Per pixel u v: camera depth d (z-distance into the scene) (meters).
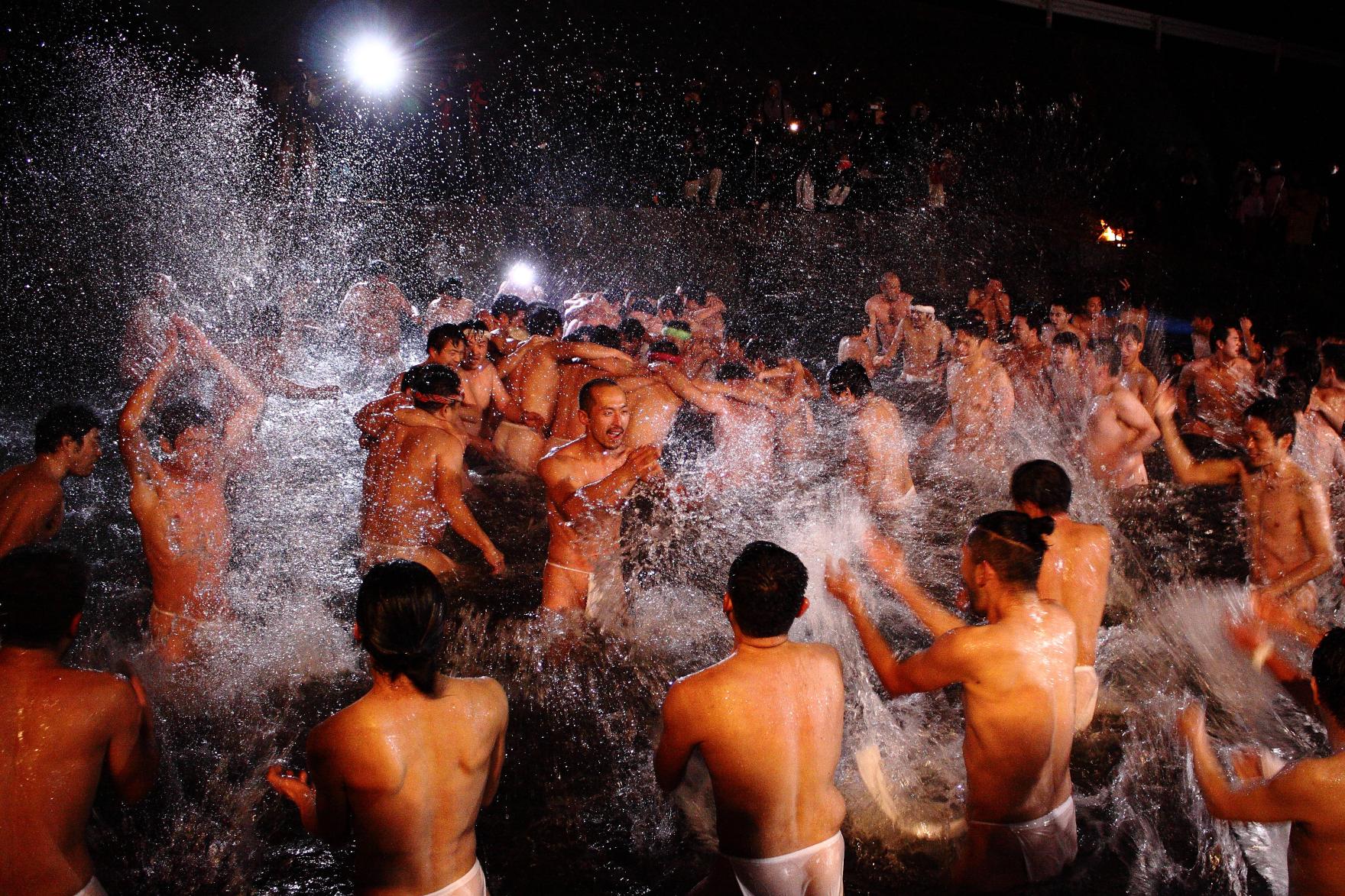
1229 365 8.23
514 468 7.60
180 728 4.14
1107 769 3.93
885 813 3.67
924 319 10.97
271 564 5.67
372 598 2.42
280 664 4.62
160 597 4.42
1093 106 19.20
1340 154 19.78
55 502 4.33
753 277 15.39
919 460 7.64
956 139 18.34
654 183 15.45
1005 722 2.87
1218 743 4.07
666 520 6.34
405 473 5.21
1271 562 4.56
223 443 5.22
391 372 9.28
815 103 18.27
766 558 2.67
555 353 7.39
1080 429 7.99
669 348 6.68
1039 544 2.89
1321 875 2.46
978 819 3.00
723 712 2.62
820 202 15.61
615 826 3.66
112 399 9.98
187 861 3.42
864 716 4.34
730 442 6.77
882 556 3.76
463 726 2.55
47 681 2.52
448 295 9.89
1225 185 18.20
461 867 2.61
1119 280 15.31
